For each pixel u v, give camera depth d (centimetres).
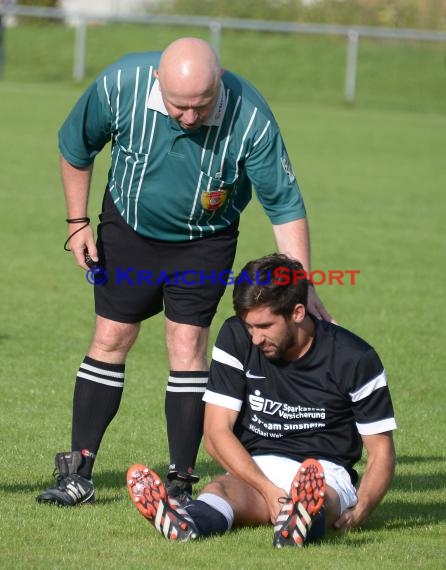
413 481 2188
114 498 2002
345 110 11738
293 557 1630
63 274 4472
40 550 1653
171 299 1989
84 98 1945
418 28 14162
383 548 1706
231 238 2005
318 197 6919
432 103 12381
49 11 12575
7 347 3284
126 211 1967
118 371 2019
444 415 2770
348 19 14338
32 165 7494
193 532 1683
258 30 13612
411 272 4809
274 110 11294
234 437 1791
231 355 1806
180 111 1812
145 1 15100
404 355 3412
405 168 8375
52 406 2698
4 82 12106
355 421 1819
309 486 1616
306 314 1766
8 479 2100
